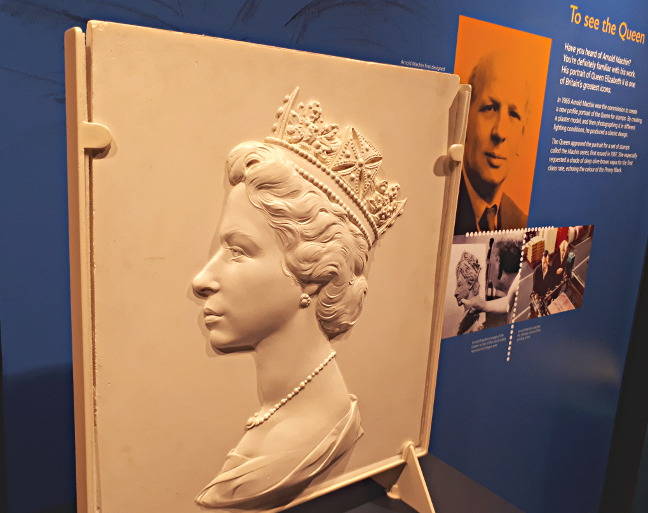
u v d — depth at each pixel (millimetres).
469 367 1611
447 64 1331
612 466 2221
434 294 1247
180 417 942
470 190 1444
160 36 806
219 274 922
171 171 852
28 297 1022
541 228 1643
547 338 1793
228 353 970
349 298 1062
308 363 1050
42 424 1086
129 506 925
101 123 787
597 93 1652
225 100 874
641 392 2113
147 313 877
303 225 965
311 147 971
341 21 1165
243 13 1059
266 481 1042
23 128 960
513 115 1475
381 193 1082
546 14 1471
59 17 941
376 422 1213
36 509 1117
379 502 1335
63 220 1030
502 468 1814
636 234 1956
